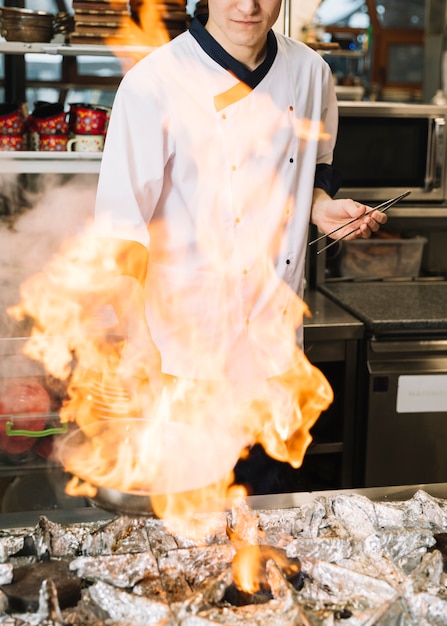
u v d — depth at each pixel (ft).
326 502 3.98
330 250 9.30
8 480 7.04
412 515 3.92
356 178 8.91
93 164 6.99
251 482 6.19
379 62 17.48
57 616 2.97
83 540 3.64
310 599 3.23
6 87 9.29
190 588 3.31
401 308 8.26
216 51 5.30
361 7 16.92
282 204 5.70
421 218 9.70
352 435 8.12
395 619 3.04
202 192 5.49
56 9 8.93
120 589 3.14
